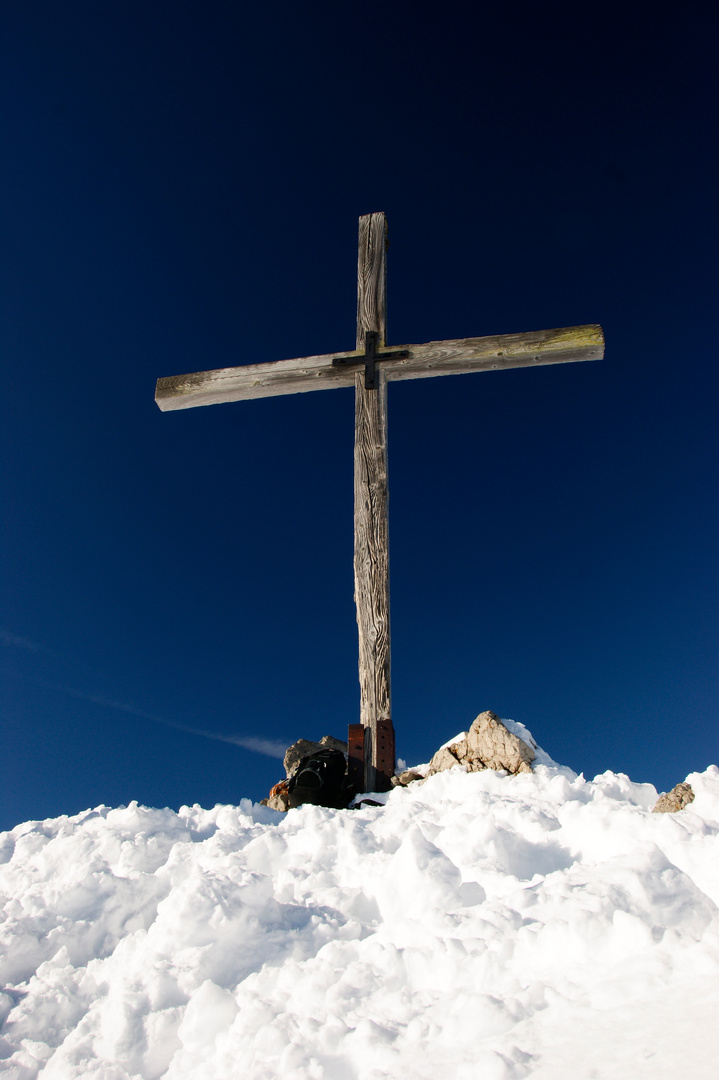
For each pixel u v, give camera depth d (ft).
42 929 8.93
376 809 12.14
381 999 6.31
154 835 11.11
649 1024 4.85
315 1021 6.15
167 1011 6.89
